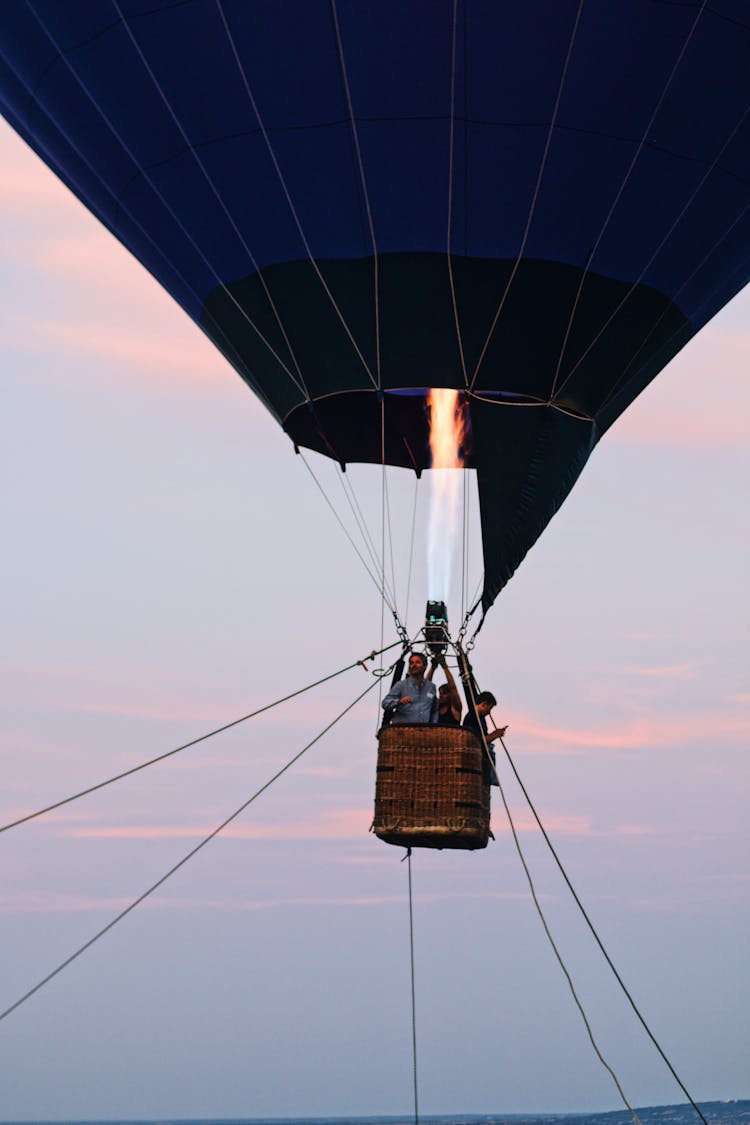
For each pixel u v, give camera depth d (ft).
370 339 101.19
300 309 102.32
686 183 99.30
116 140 103.09
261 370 107.55
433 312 100.17
